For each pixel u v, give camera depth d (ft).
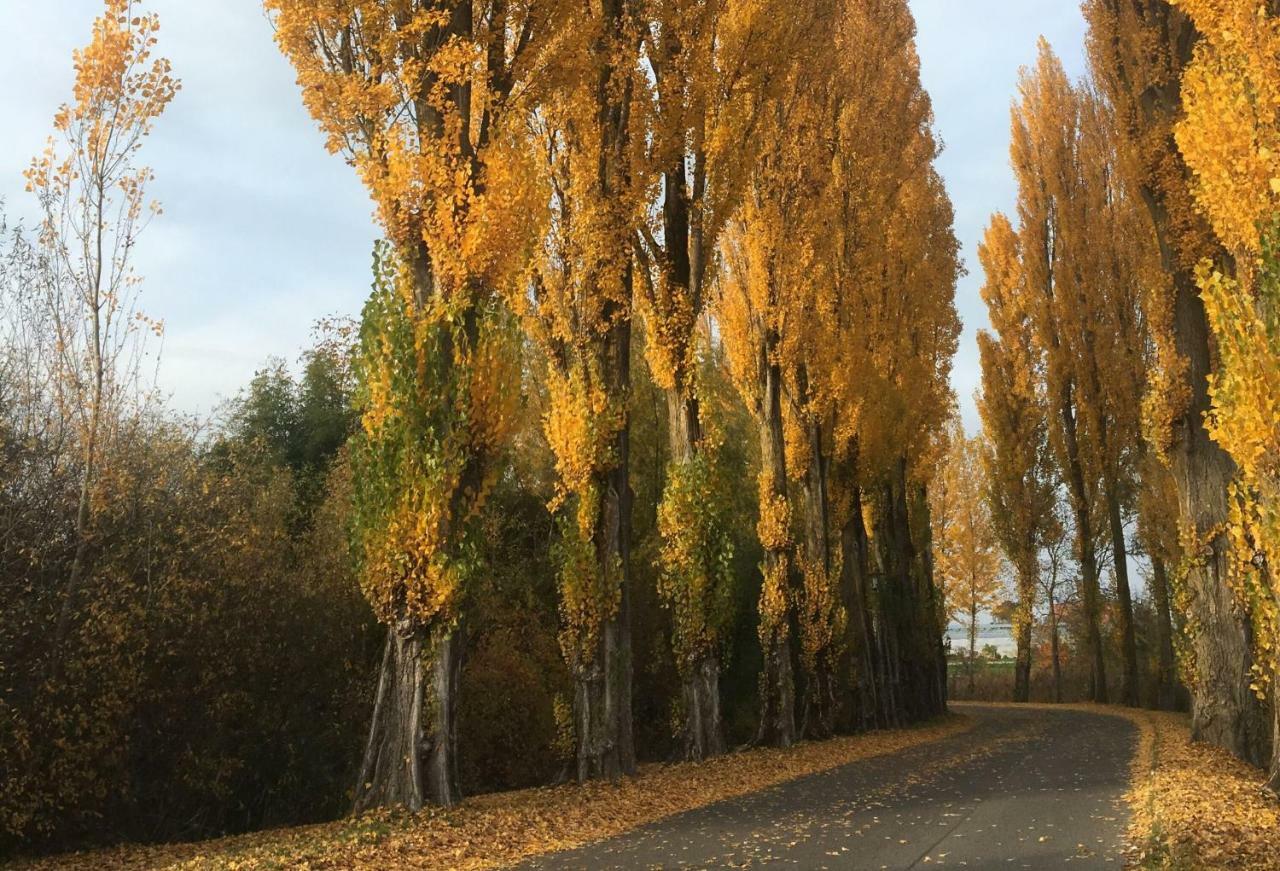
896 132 95.30
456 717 35.24
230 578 46.73
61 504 40.24
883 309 92.89
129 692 39.88
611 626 47.93
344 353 85.51
